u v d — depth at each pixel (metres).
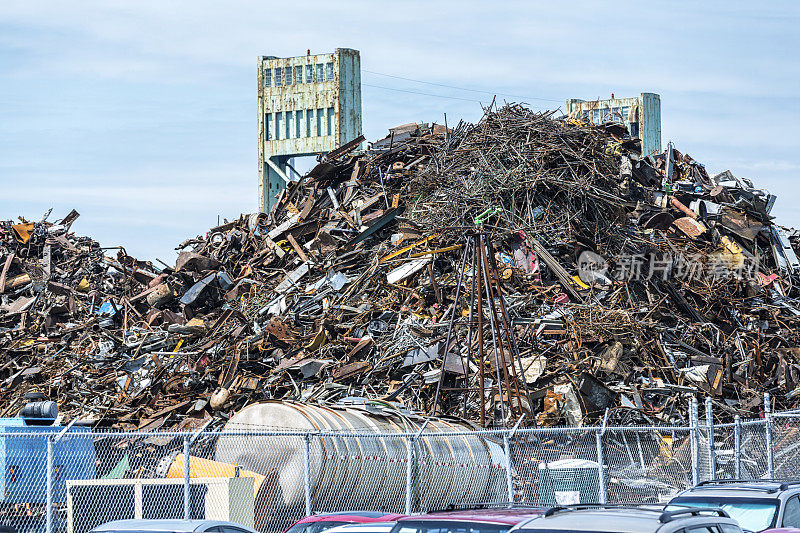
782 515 40.22
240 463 60.50
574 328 103.06
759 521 40.34
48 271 148.75
